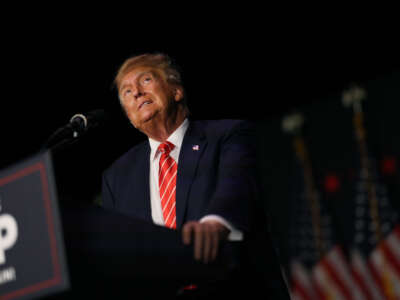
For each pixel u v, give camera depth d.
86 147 6.32
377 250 6.68
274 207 7.53
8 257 1.48
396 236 6.57
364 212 6.85
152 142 2.66
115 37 6.77
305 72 7.36
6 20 6.37
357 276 6.76
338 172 7.14
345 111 7.21
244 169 2.23
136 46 6.87
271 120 7.71
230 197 1.95
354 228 6.89
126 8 6.55
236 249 1.91
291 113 7.59
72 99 6.78
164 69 2.73
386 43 6.91
